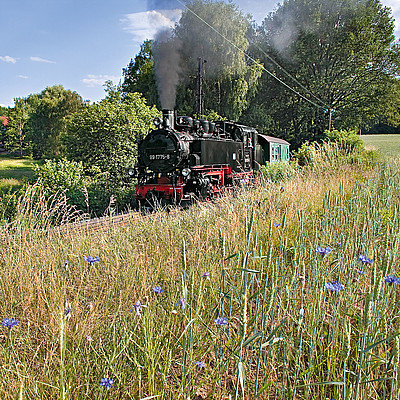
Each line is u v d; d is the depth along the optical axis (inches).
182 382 85.2
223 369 92.2
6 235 218.1
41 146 2149.4
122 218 300.0
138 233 234.2
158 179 486.6
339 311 115.0
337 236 172.1
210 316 124.0
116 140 672.4
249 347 110.6
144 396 94.0
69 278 166.1
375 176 382.9
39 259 183.6
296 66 1393.9
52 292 141.0
